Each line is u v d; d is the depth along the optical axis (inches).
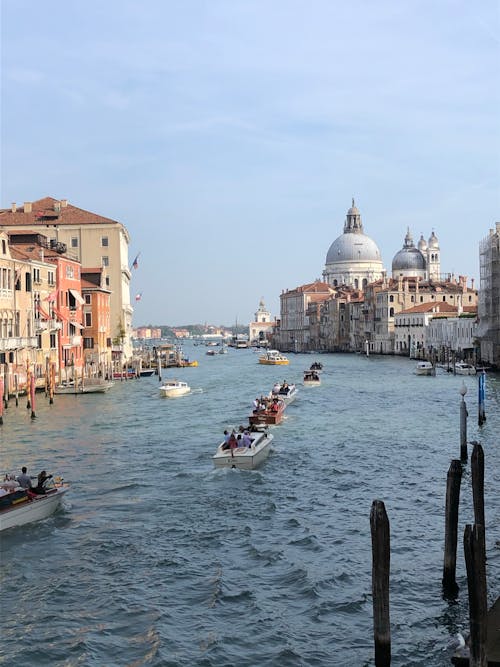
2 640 799.1
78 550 1056.2
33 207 4719.5
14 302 2687.0
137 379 4197.8
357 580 946.7
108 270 4539.9
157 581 945.5
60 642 792.9
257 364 6363.2
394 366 5457.7
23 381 2800.2
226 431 1646.2
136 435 1988.2
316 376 3814.0
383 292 7608.3
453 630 812.6
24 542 1091.3
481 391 2124.8
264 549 1052.5
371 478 1471.5
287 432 2060.8
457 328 5423.2
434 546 1066.1
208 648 775.1
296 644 784.9
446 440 1900.8
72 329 3491.6
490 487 1386.6
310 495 1339.8
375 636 717.3
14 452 1737.2
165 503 1284.4
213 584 930.7
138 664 748.6
